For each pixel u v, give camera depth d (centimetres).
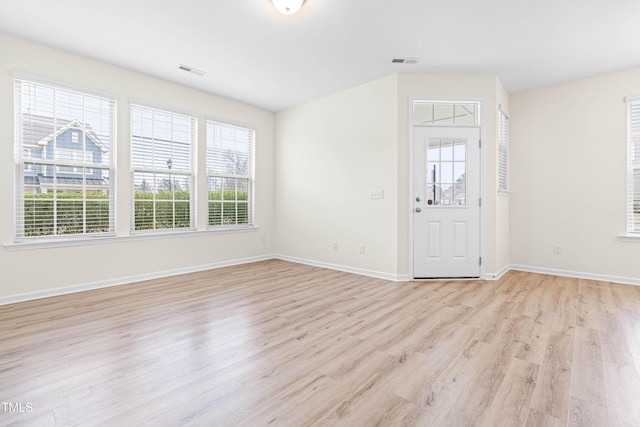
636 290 347
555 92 421
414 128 393
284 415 144
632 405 150
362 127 427
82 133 344
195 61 355
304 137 500
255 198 519
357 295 330
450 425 138
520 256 452
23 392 159
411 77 388
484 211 395
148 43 314
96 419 140
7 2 248
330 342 220
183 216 433
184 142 432
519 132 449
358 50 329
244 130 505
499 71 379
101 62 354
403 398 157
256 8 258
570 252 413
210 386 167
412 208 393
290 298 320
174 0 247
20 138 306
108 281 361
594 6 251
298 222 511
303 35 299
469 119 400
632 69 369
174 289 351
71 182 338
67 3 250
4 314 269
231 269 459
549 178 427
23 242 306
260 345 215
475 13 262
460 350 208
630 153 375
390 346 213
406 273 394
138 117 386
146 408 148
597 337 226
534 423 139
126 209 375
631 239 371
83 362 190
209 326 247
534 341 220
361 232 430
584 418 142
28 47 307
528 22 275
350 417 143
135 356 198
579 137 405
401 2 248
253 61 354
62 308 285
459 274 397
